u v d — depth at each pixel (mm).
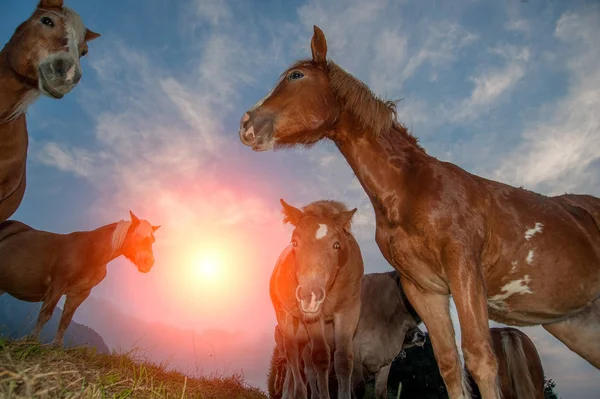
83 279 7500
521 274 3344
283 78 3631
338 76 3570
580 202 3760
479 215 3197
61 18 4230
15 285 7465
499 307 3602
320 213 4797
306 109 3477
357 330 7590
